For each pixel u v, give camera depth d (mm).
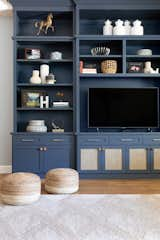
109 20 4742
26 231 1938
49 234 1885
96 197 2793
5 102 4801
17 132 4426
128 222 2105
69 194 2883
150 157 4383
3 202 2562
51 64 4770
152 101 4586
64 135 4398
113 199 2727
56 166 4395
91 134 4363
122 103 4582
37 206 2479
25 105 4562
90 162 4383
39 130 4438
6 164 4797
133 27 4527
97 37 4395
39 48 4770
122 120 4582
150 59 4770
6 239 1806
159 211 2367
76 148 4387
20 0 4309
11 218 2188
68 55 4785
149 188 3598
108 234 1882
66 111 4777
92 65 4695
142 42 4641
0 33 4801
